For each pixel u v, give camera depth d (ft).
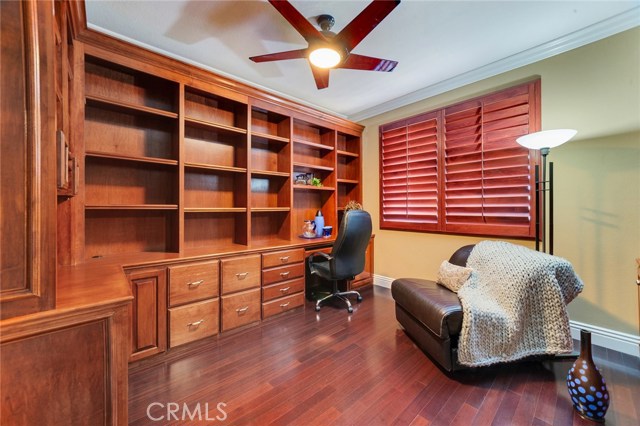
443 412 4.90
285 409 4.97
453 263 8.48
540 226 7.98
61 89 4.77
